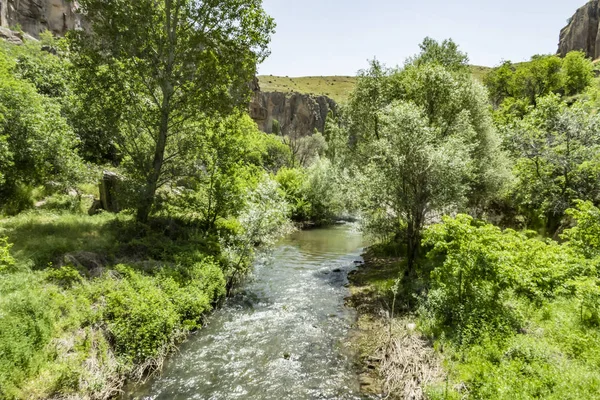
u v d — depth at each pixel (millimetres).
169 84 15930
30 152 15766
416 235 13984
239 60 17109
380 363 8656
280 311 12531
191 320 10492
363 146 23062
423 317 9703
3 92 15125
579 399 4836
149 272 11820
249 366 8773
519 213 19656
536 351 6457
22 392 6152
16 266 9305
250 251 15805
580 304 7660
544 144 16047
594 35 93562
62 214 15727
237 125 18594
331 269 18391
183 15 16312
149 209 16078
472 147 16688
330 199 37094
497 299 8641
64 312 8398
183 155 17328
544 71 52594
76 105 18391
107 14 14664
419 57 26859
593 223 9805
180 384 7918
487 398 5633
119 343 8414
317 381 8086
